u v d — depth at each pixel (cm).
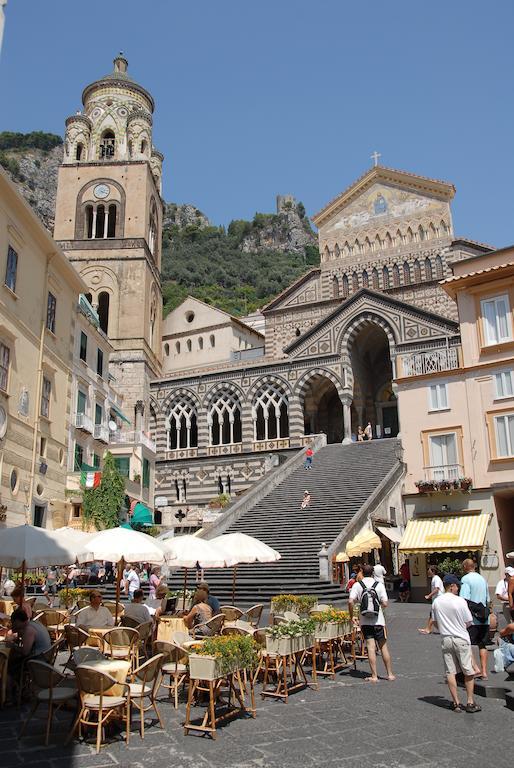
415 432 3241
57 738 944
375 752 859
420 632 1967
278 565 2767
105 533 1703
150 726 1005
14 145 18450
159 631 1561
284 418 5562
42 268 3209
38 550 1441
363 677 1345
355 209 5903
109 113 6581
